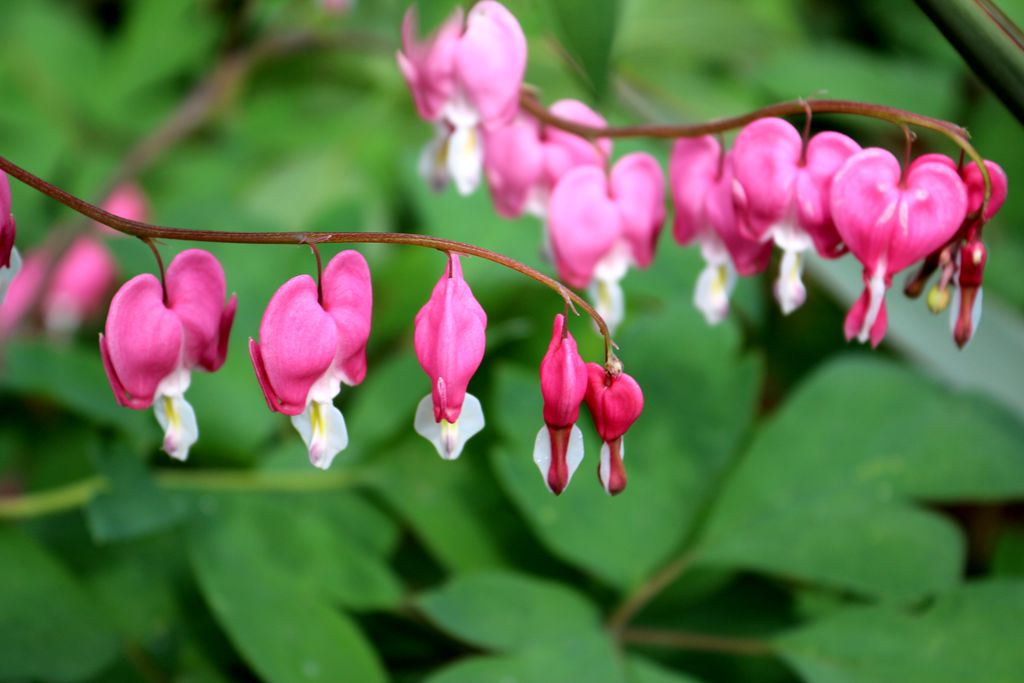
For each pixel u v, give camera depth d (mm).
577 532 647
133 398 557
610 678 619
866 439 659
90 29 990
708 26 910
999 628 622
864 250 557
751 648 633
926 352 691
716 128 577
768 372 780
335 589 636
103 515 621
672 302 688
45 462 681
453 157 586
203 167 871
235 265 695
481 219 710
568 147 603
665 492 654
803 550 644
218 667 631
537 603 633
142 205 809
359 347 553
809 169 567
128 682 625
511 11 587
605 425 547
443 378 543
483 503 668
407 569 678
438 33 582
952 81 908
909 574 637
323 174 856
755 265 588
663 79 875
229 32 924
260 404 677
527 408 661
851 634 628
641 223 597
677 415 661
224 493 655
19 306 735
